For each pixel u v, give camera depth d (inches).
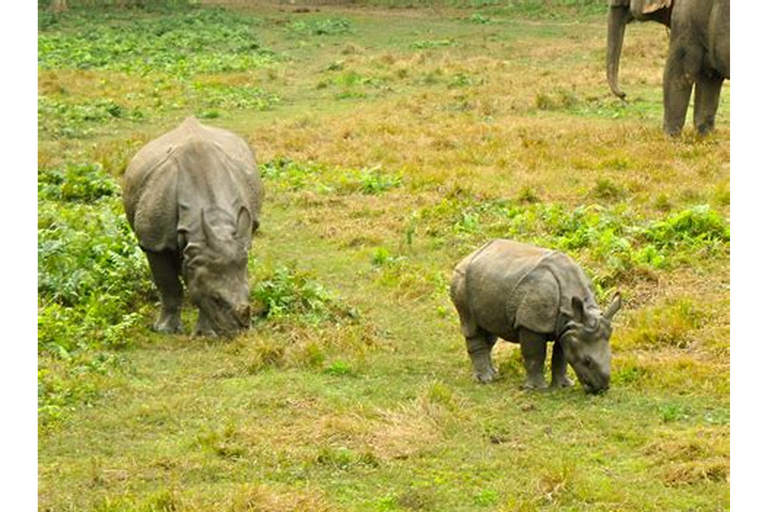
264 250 1033.5
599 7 3085.6
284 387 701.3
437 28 2864.2
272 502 542.9
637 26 2687.0
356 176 1272.1
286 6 3417.8
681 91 1403.8
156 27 2800.2
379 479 582.6
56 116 1664.6
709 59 1374.3
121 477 583.8
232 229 796.6
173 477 583.2
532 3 3184.1
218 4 3444.9
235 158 849.5
